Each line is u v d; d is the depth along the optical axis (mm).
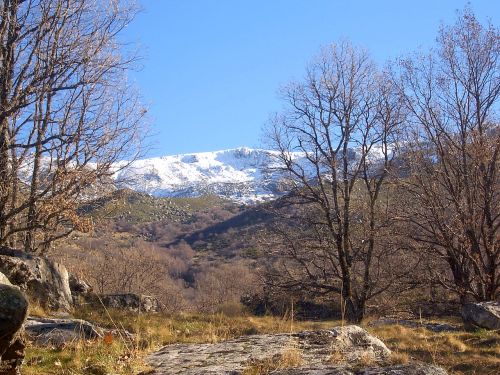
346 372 5391
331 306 27156
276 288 26234
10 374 5117
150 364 6812
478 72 26391
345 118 27500
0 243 17609
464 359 10531
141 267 40844
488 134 25359
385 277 26844
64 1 19094
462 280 25453
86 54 19094
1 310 4715
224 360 6590
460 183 26031
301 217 27172
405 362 5773
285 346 7035
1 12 18000
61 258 22672
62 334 8586
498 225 24438
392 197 27625
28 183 19359
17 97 18031
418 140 27031
